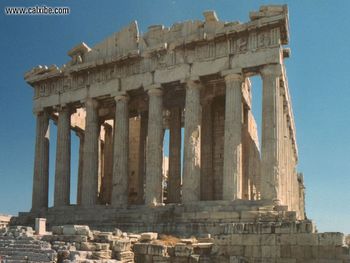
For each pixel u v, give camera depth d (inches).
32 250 994.7
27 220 1836.9
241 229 1019.3
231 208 1434.5
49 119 2089.1
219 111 1927.9
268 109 1496.1
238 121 1555.1
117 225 1565.0
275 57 1518.2
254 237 999.6
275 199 1424.7
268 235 984.9
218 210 1453.0
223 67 1606.8
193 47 1685.5
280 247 966.4
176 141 1943.9
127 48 1865.2
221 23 1665.8
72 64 1996.8
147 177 1688.0
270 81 1514.5
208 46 1657.2
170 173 1923.0
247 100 1940.2
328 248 914.7
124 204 1742.1
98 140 1964.8
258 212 1336.1
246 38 1589.6
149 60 1780.3
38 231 1144.8
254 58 1555.1
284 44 1635.1
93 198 1839.3
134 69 1818.4
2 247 1035.3
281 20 1515.7
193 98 1653.5
